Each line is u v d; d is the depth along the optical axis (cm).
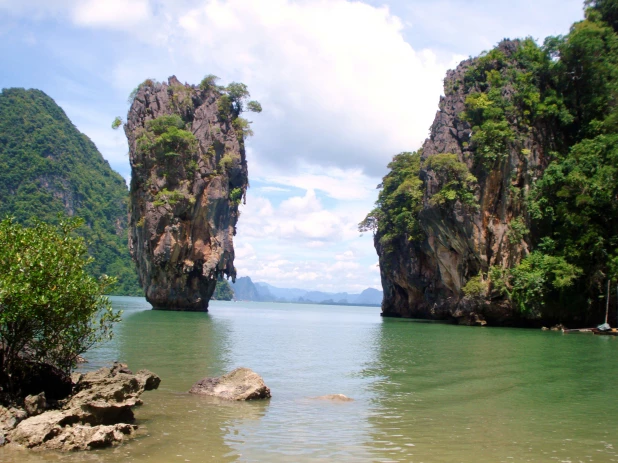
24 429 1045
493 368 2222
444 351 2878
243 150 8219
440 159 5566
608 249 4950
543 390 1736
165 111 7962
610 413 1419
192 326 4394
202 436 1127
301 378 1931
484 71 6075
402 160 8125
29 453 991
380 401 1542
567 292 5066
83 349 1428
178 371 1947
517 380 1925
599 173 4981
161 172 7362
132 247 8000
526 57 6050
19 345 1326
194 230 7550
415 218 6725
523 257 5400
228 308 11194
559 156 5588
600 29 5791
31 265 1283
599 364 2366
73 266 1377
